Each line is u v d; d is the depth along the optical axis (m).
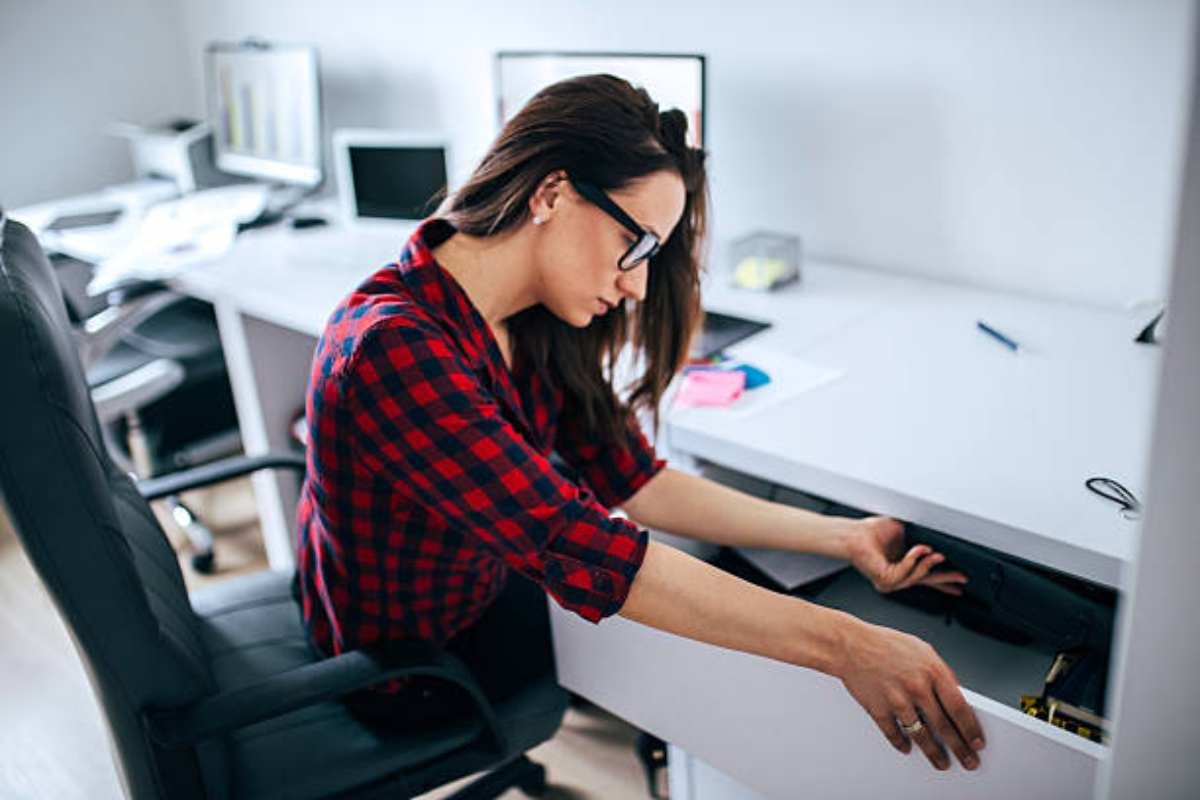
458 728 1.23
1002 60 1.67
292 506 2.35
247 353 2.18
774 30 1.90
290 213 2.66
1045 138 1.67
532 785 1.78
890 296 1.80
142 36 3.18
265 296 2.05
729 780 1.48
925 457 1.25
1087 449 1.25
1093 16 1.56
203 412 2.55
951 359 1.53
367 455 1.03
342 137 2.35
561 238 1.08
